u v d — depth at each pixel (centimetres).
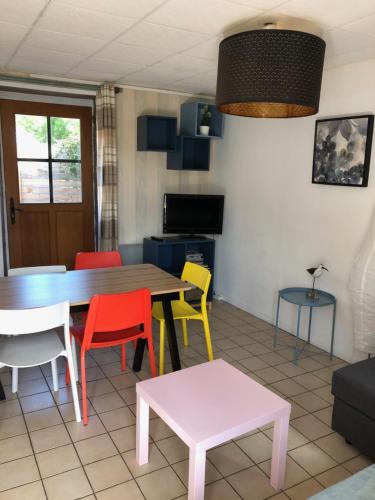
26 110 413
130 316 258
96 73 382
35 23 257
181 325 416
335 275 348
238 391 211
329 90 339
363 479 162
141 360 317
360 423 230
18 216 427
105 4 225
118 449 232
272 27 247
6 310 218
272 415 195
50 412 264
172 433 247
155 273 326
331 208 347
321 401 286
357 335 312
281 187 398
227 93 222
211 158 500
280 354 356
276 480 207
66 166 441
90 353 347
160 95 456
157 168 474
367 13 224
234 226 469
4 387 291
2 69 374
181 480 211
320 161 347
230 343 377
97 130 425
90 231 462
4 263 421
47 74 390
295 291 366
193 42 286
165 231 461
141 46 298
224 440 179
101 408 270
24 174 423
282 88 211
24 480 208
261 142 419
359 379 233
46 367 321
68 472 214
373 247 300
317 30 251
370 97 309
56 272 329
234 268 475
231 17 238
